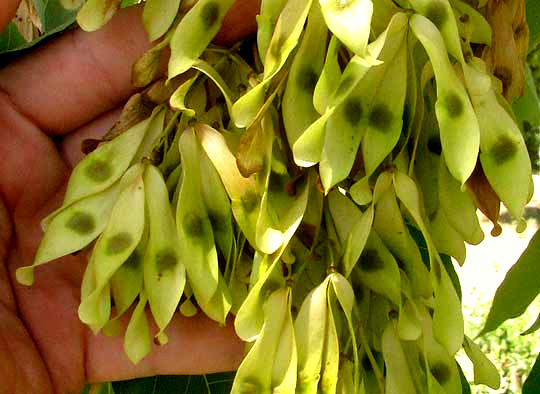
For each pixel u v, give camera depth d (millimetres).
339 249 200
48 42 257
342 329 203
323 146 176
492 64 206
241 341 244
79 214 203
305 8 176
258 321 191
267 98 187
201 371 244
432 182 204
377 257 197
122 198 198
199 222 198
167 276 197
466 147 176
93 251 198
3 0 229
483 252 1054
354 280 203
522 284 275
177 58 190
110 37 251
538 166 910
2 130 249
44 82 253
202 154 198
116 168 206
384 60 183
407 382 198
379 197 192
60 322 240
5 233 243
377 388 209
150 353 241
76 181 206
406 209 208
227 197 199
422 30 176
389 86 184
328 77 175
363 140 184
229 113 196
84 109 259
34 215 250
